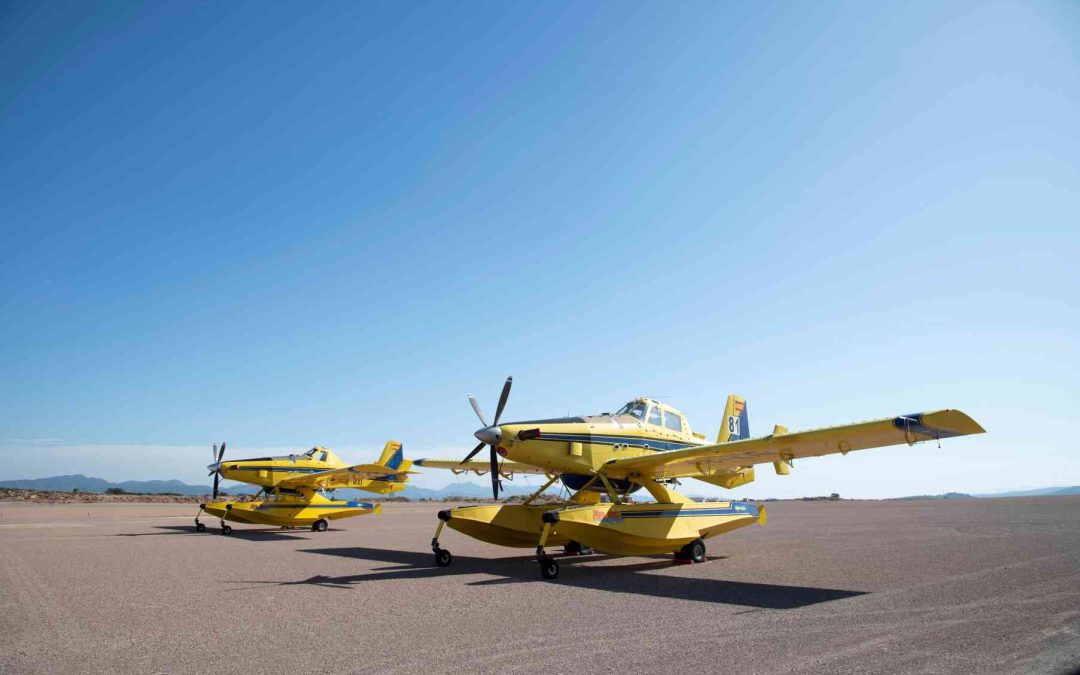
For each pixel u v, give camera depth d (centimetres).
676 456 1194
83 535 1977
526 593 901
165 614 760
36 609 795
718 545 1559
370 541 1814
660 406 1461
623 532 1161
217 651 589
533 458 1248
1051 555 1175
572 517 1101
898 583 908
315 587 964
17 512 3269
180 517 2970
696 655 546
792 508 3759
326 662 546
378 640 621
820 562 1182
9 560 1304
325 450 2462
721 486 1677
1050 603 745
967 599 775
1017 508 3005
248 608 796
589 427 1300
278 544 1708
